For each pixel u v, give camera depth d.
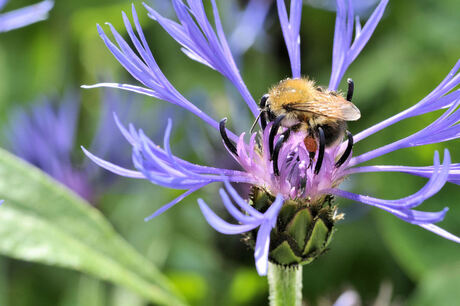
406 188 0.26
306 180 0.20
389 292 0.26
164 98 0.19
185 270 0.26
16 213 0.22
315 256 0.20
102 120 0.27
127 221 0.27
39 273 0.26
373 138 0.27
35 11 0.24
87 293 0.25
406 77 0.28
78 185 0.27
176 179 0.18
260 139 0.21
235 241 0.25
